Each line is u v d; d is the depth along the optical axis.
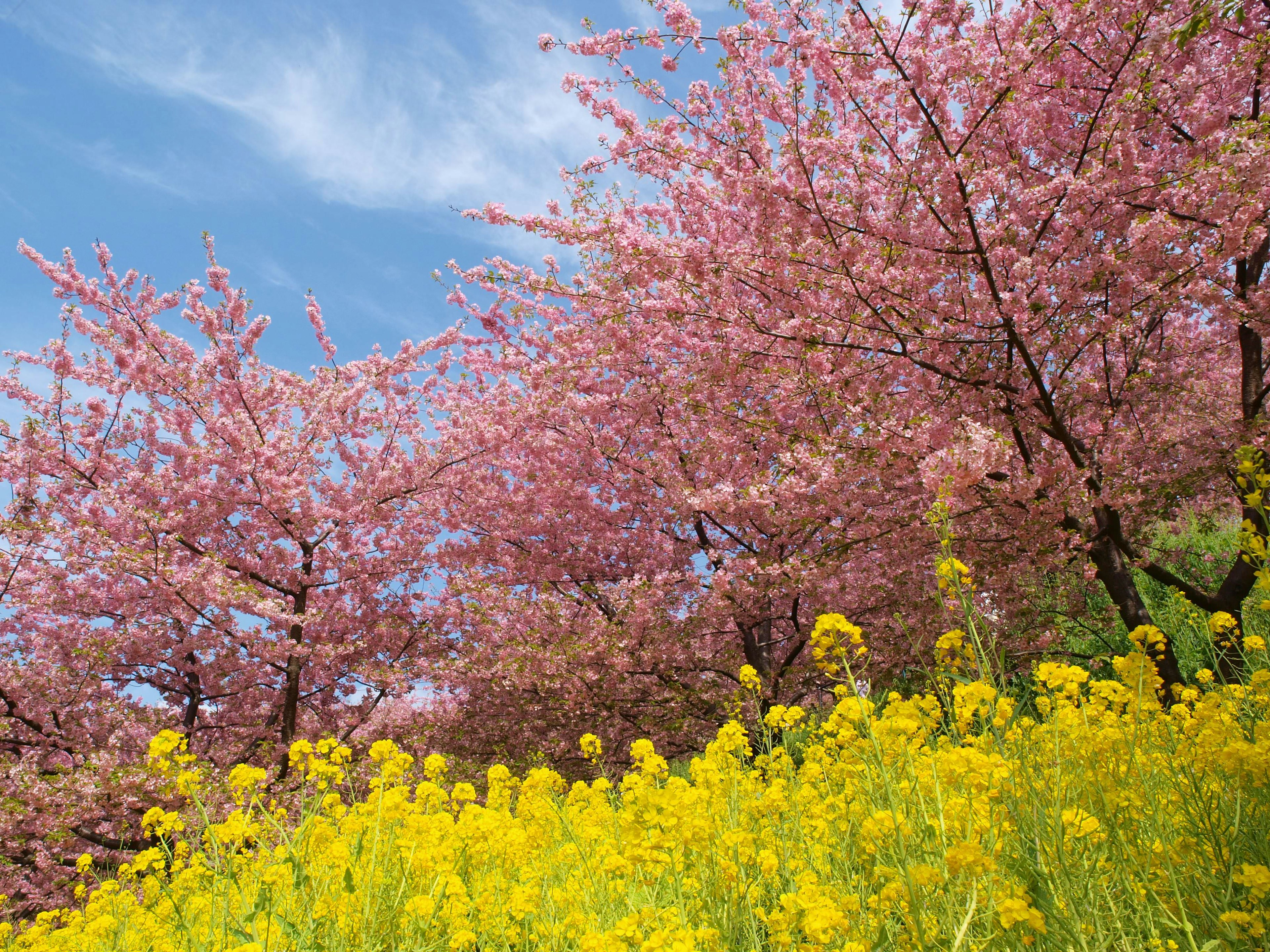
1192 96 6.60
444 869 2.86
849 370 7.18
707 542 10.09
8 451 10.45
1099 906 2.02
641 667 9.66
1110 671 7.12
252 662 10.59
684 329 8.59
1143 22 5.77
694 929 2.30
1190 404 7.71
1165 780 2.57
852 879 2.65
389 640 11.55
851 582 8.97
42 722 9.02
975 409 6.91
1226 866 2.09
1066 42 6.17
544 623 10.00
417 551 11.82
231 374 11.52
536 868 3.29
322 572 11.66
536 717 10.23
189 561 10.30
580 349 10.40
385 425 12.34
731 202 7.82
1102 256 6.22
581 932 2.59
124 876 3.81
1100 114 6.70
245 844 3.40
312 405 11.57
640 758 3.09
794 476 7.42
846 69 6.40
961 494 6.40
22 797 7.84
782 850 2.94
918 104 6.05
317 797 3.33
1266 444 6.22
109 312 10.55
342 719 11.05
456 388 12.99
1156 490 7.08
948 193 6.13
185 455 10.85
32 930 3.91
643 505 10.68
